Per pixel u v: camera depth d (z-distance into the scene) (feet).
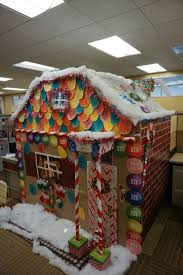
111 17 8.21
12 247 5.93
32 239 6.22
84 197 6.09
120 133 5.14
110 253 5.10
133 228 5.33
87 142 4.58
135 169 5.04
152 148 6.17
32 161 7.57
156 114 5.97
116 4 7.22
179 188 7.91
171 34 10.14
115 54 13.70
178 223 6.97
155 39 10.86
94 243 5.77
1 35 9.91
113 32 9.78
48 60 14.87
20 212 7.50
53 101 6.38
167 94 9.84
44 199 7.42
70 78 5.90
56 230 6.36
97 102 5.43
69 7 7.41
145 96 7.31
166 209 7.95
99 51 12.84
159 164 7.23
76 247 5.25
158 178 7.25
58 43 11.21
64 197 6.72
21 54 13.21
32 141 7.39
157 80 9.30
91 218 5.99
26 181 8.08
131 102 5.86
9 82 24.84
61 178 6.66
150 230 6.54
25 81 24.25
